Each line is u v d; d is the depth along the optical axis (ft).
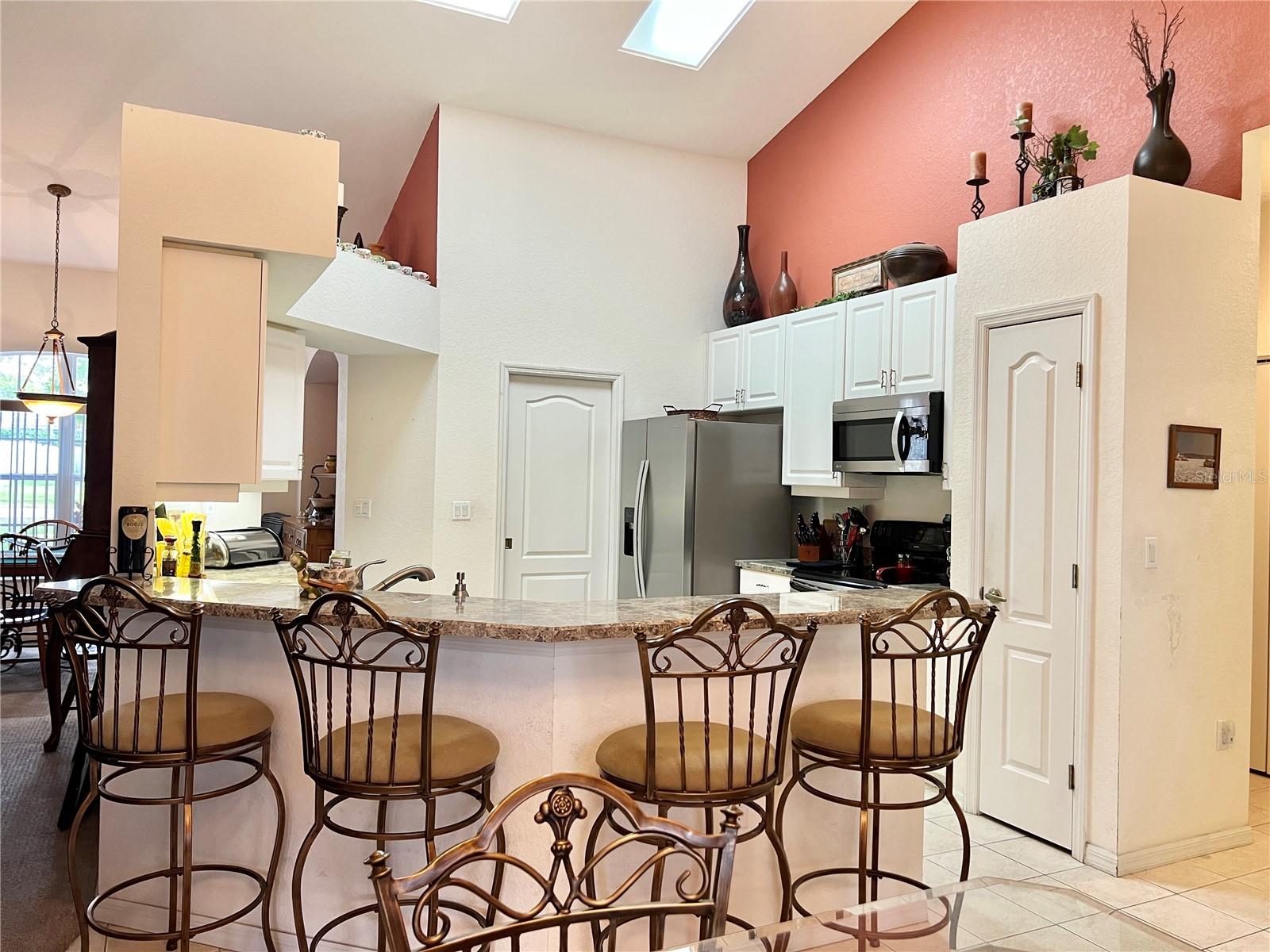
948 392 12.46
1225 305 10.36
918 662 8.51
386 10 13.03
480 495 16.02
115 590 6.64
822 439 15.01
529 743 7.00
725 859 4.14
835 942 4.47
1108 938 4.75
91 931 7.89
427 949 3.62
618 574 17.35
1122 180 9.62
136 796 7.92
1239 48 10.16
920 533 14.14
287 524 26.71
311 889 7.48
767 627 6.21
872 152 15.42
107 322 21.62
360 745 6.28
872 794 8.06
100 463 13.62
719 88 15.97
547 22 13.64
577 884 4.06
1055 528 10.27
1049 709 10.26
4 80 13.01
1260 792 12.23
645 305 17.65
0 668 17.95
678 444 15.53
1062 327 10.26
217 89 13.83
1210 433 10.23
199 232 8.68
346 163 16.39
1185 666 10.02
